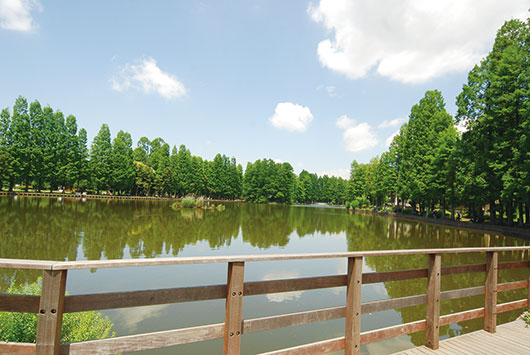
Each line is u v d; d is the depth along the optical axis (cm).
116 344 185
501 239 1769
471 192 2478
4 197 3641
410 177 3653
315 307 632
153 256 1069
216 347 464
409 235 1928
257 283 228
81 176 5512
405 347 490
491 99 2330
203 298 211
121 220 2070
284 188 8700
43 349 164
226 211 3903
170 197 7500
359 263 269
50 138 4881
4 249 1055
